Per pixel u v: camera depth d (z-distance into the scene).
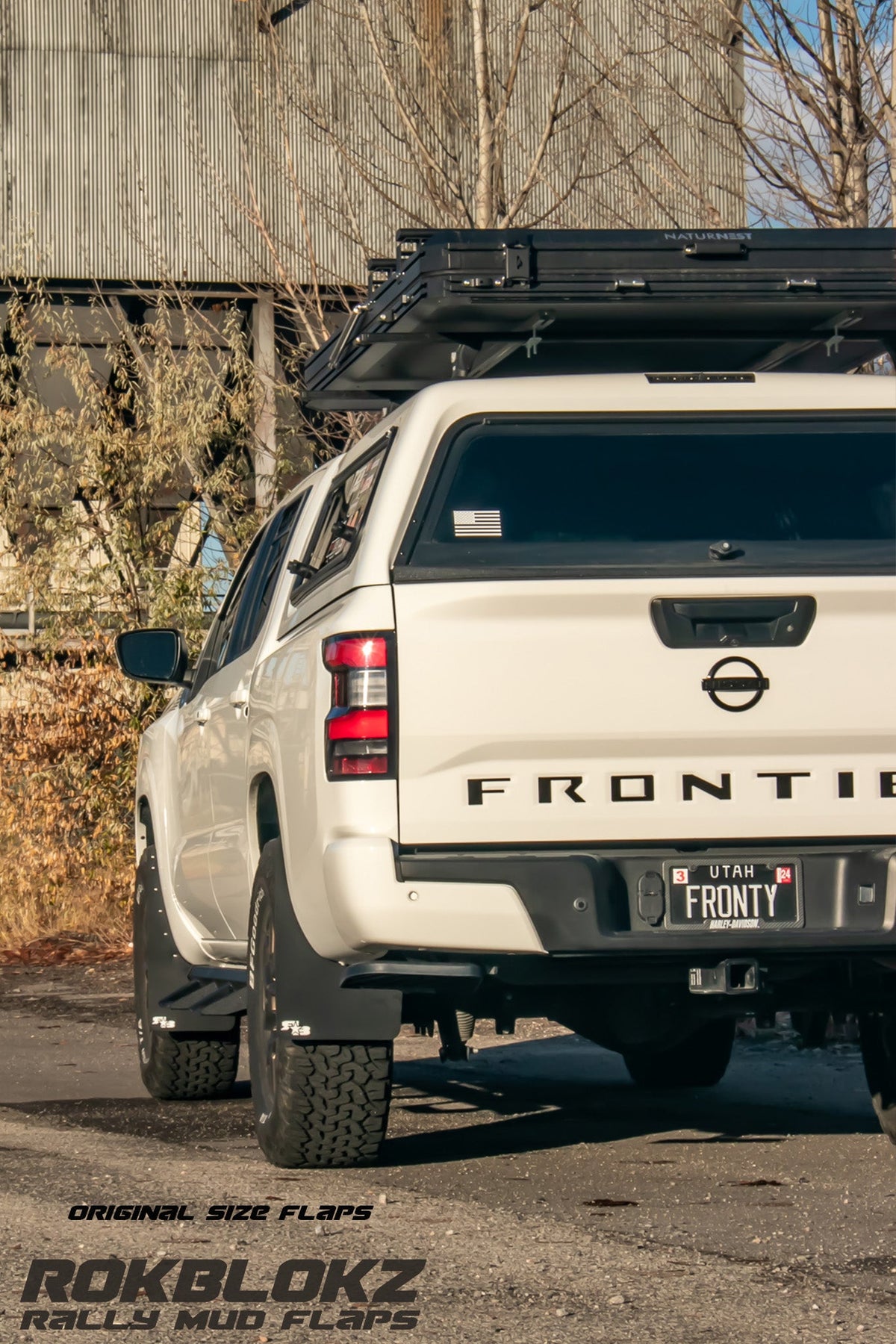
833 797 7.81
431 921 7.60
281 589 9.80
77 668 23.69
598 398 8.36
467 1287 6.40
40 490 24.22
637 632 7.75
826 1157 9.03
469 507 8.17
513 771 7.68
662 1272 6.57
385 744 7.64
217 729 10.43
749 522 8.29
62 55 31.56
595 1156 9.12
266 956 8.88
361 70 26.31
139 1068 12.89
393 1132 10.05
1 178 31.47
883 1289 6.32
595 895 7.64
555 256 9.00
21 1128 10.36
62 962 20.78
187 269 29.31
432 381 10.95
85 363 25.22
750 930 7.73
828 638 7.84
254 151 29.09
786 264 9.14
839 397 8.51
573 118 23.81
